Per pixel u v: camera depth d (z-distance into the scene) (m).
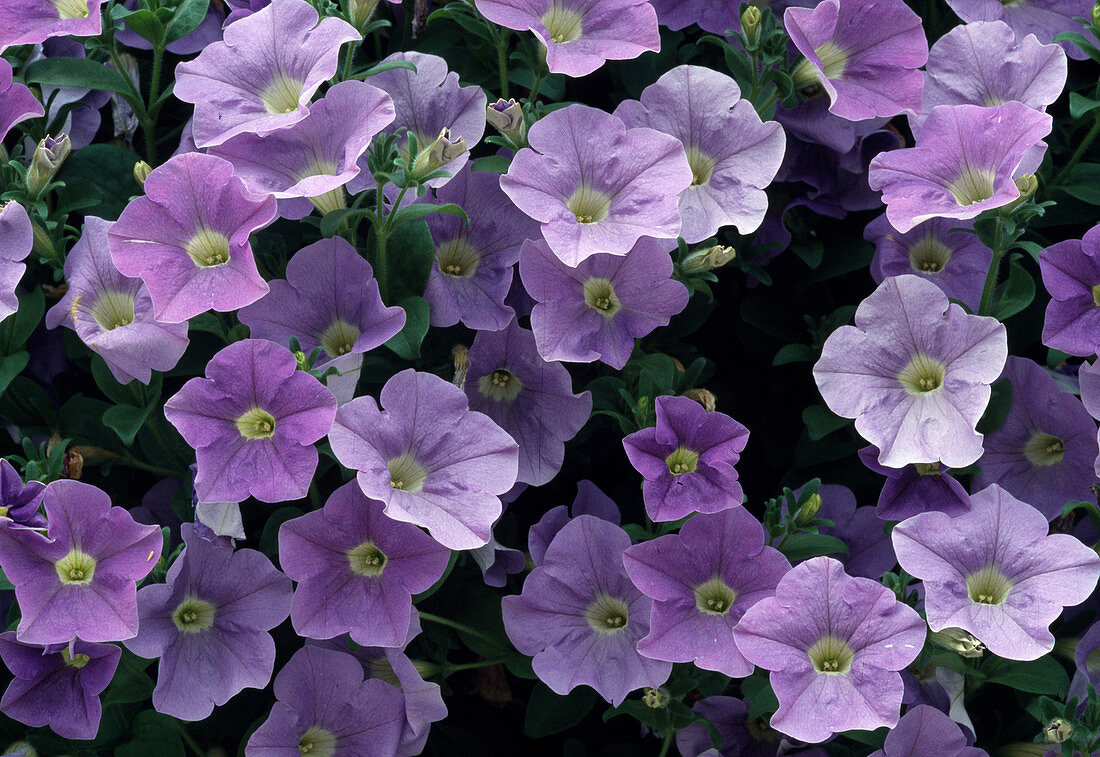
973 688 1.16
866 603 1.09
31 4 1.16
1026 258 1.20
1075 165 1.20
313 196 1.10
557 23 1.16
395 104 1.17
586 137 1.14
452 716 1.23
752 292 1.23
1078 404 1.16
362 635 1.11
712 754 1.16
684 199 1.16
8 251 1.12
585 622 1.15
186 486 1.17
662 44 1.23
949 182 1.14
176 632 1.12
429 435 1.11
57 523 1.08
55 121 1.19
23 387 1.17
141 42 1.21
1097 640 1.13
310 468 1.09
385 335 1.12
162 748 1.14
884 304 1.13
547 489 1.22
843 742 1.17
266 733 1.13
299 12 1.14
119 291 1.13
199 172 1.11
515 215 1.16
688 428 1.13
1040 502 1.18
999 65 1.18
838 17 1.17
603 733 1.22
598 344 1.14
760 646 1.09
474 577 1.18
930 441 1.13
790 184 1.22
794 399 1.24
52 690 1.10
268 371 1.09
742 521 1.12
